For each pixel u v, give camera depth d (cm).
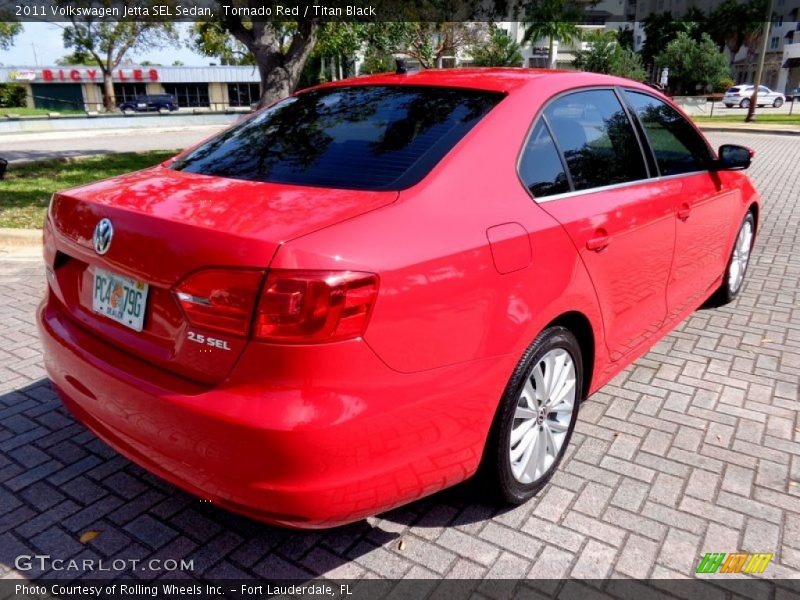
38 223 727
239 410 192
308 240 194
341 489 201
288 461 192
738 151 406
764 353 434
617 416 352
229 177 255
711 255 432
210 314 196
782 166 1396
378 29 1619
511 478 263
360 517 217
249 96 6419
